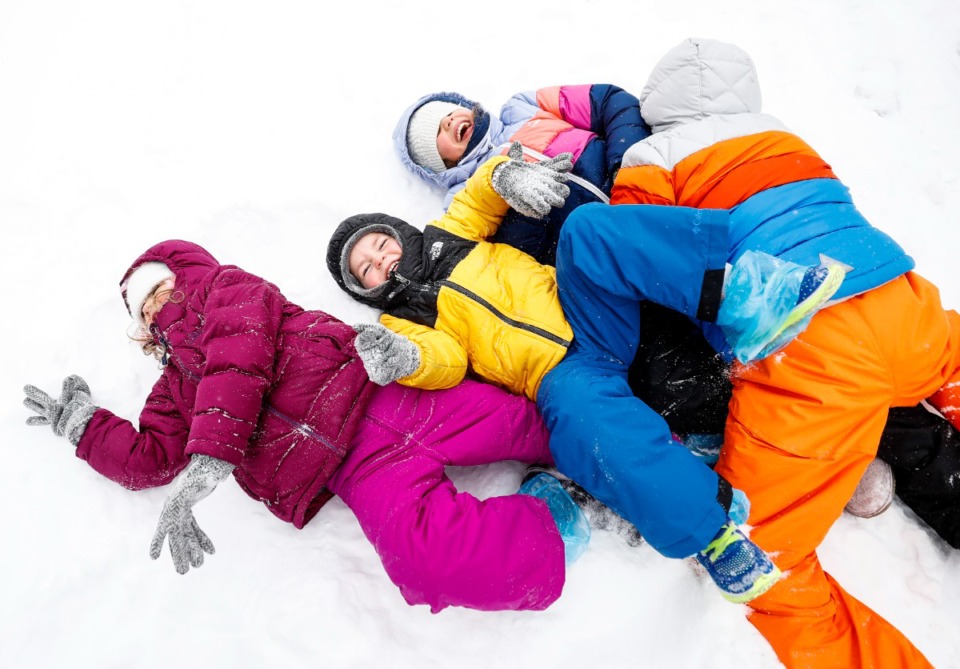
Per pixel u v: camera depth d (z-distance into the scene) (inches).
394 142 93.0
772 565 54.9
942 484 63.3
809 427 57.8
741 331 57.9
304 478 65.4
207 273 73.8
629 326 68.1
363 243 78.7
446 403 68.9
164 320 71.2
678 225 59.6
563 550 61.1
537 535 60.2
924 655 62.2
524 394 74.0
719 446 68.8
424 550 58.7
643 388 69.1
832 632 59.6
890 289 58.6
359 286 79.9
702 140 69.1
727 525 56.4
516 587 58.8
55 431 71.5
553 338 70.2
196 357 68.6
